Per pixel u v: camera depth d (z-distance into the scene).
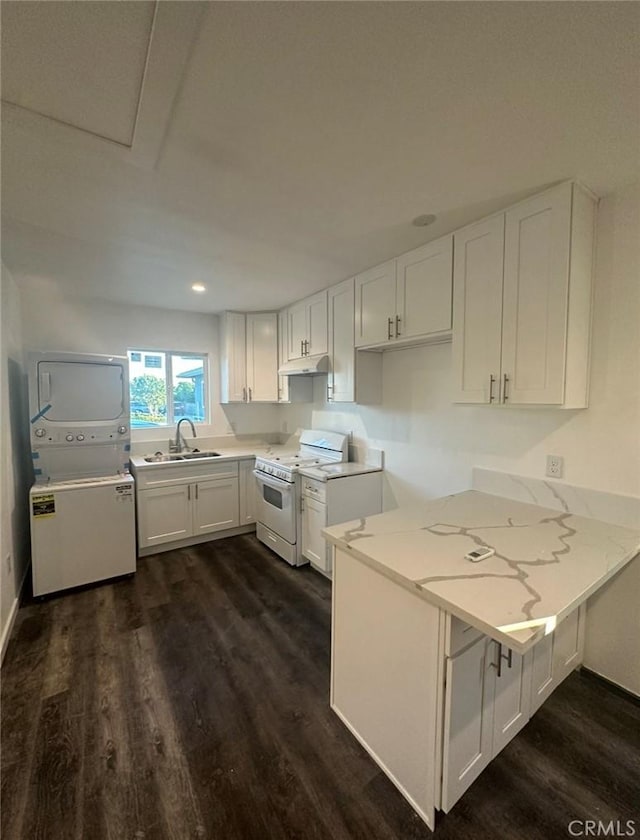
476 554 1.40
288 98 1.13
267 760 1.45
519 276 1.74
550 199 1.62
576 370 1.68
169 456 3.73
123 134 1.29
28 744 1.50
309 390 3.87
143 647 2.10
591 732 1.57
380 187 1.63
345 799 1.32
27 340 3.16
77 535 2.69
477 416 2.34
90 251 2.31
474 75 1.04
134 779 1.37
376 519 1.80
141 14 0.88
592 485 1.81
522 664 1.47
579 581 1.22
